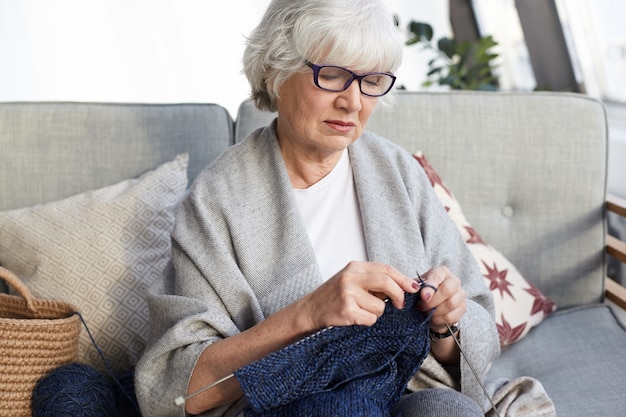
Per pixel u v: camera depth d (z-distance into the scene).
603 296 1.95
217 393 1.28
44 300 1.53
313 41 1.26
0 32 3.53
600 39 2.97
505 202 1.92
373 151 1.53
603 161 1.91
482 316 1.42
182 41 3.65
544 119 1.90
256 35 1.38
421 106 1.90
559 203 1.90
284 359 1.15
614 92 3.01
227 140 1.90
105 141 1.87
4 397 1.42
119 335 1.66
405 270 1.42
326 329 1.18
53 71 3.60
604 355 1.65
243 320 1.38
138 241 1.72
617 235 2.34
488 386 1.45
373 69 1.30
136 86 3.67
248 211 1.42
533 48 3.47
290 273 1.38
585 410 1.46
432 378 1.39
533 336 1.81
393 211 1.49
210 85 3.70
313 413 1.15
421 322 1.23
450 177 1.89
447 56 3.04
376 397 1.22
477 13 4.34
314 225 1.45
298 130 1.35
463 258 1.53
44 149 1.86
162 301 1.40
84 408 1.39
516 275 1.83
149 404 1.32
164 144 1.88
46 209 1.76
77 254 1.69
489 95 1.92
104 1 3.60
